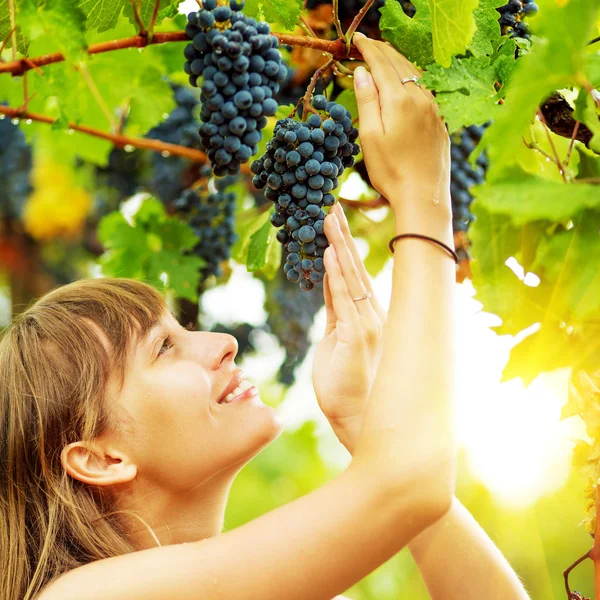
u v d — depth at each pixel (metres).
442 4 1.50
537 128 1.98
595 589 1.53
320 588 1.37
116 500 1.73
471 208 1.60
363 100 1.56
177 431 1.71
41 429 1.76
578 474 1.59
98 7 1.63
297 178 1.53
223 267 3.05
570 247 1.54
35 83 2.02
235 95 1.45
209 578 1.37
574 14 1.13
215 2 1.48
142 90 2.62
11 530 1.77
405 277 1.47
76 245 4.18
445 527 1.82
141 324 1.82
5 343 1.90
